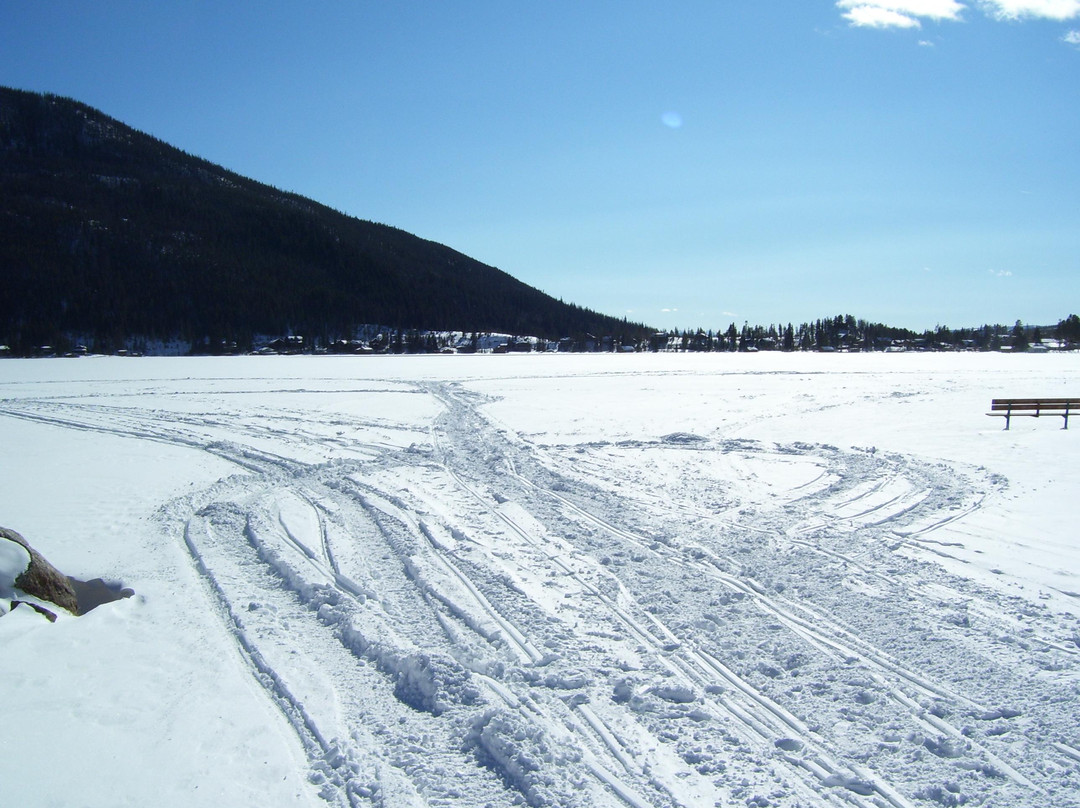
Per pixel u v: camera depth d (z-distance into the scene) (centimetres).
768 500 1041
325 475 1221
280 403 2475
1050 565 751
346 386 3228
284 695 490
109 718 459
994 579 710
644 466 1302
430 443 1591
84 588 729
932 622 606
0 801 374
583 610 626
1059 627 596
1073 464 1285
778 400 2517
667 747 429
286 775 404
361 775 402
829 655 546
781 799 380
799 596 665
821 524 912
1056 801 376
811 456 1410
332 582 695
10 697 482
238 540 848
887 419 1975
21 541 659
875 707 472
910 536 861
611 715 462
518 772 399
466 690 485
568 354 8344
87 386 3247
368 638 562
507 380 3588
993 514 960
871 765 410
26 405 2414
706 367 4759
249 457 1419
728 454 1435
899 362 5388
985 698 482
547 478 1190
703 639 572
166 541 843
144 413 2181
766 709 470
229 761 416
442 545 799
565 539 843
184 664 535
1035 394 2644
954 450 1457
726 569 736
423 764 412
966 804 376
